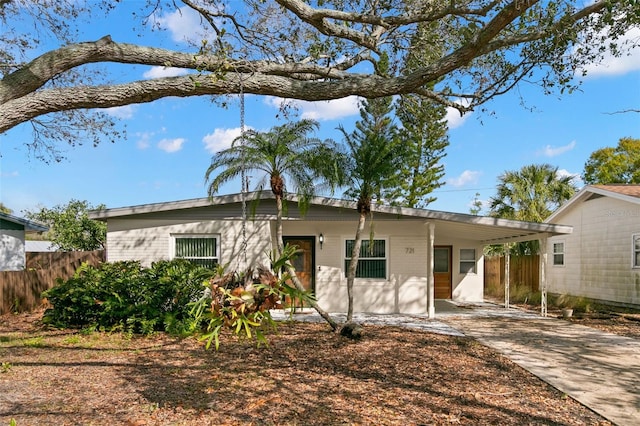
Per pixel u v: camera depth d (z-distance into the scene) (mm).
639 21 5910
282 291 4750
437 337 10133
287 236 14305
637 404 5762
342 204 13188
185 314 10492
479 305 17422
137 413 5266
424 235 14234
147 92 4934
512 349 9039
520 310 15750
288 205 13547
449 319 13219
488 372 7223
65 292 10984
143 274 11453
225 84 5266
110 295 10680
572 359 8250
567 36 6945
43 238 37406
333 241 14242
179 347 8984
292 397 5887
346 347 8906
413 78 5773
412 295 14227
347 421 5070
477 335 10586
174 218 13484
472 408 5527
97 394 5965
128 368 7332
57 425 4871
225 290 4531
